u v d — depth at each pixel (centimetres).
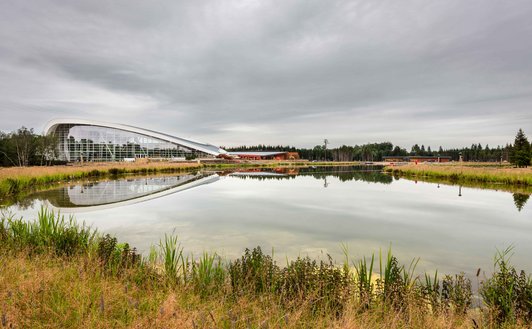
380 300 408
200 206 1338
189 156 7550
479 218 1120
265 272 464
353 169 5431
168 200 1520
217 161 7188
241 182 2592
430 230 934
